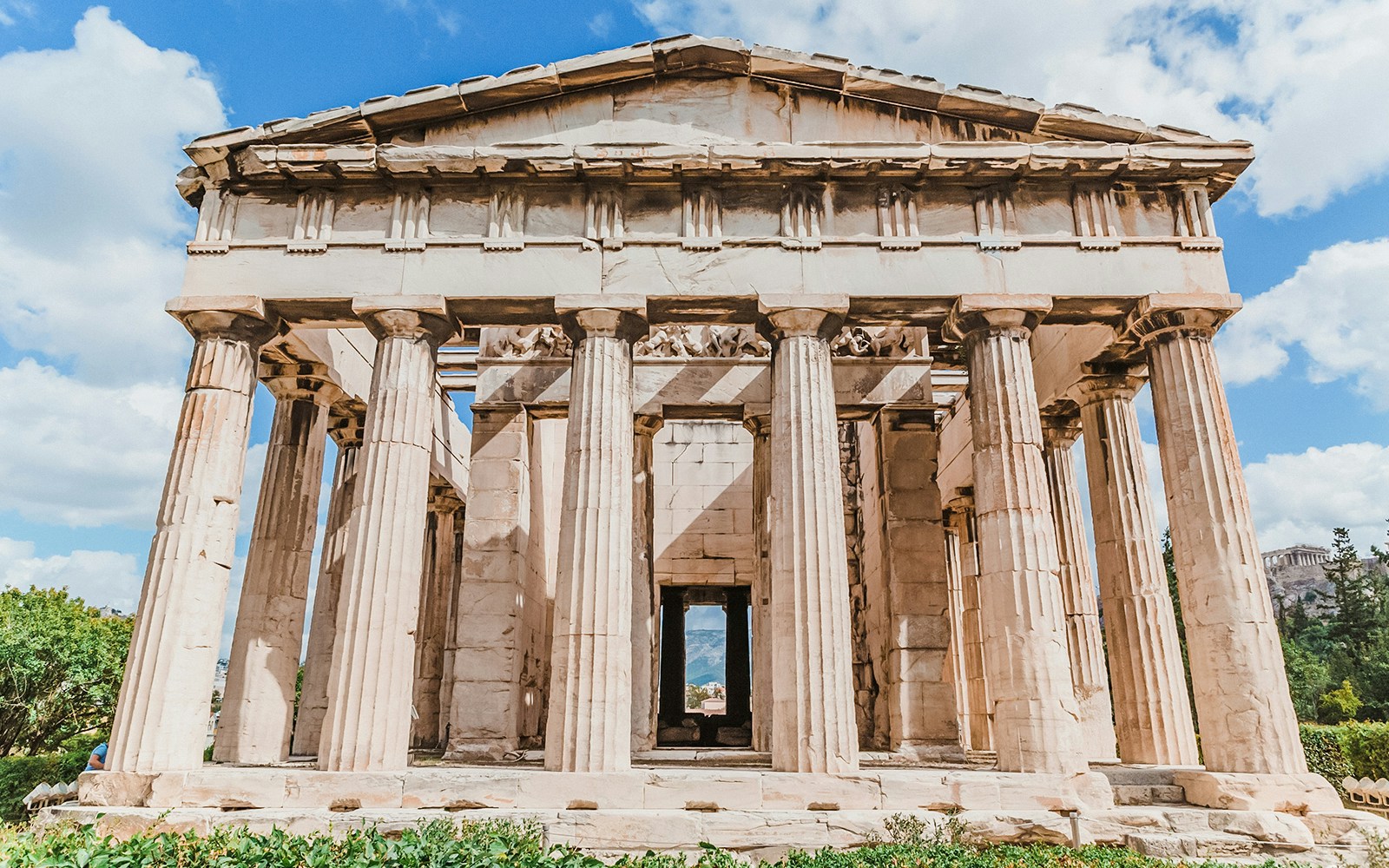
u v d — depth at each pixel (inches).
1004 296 690.8
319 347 843.4
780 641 630.5
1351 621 2444.6
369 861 326.0
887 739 918.4
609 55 725.3
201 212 722.8
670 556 1179.9
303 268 702.5
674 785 575.8
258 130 709.9
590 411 670.5
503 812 557.3
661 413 925.8
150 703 602.5
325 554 963.3
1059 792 577.3
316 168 710.5
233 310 684.1
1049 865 432.8
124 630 1412.4
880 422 940.0
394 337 690.8
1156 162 707.4
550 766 597.3
